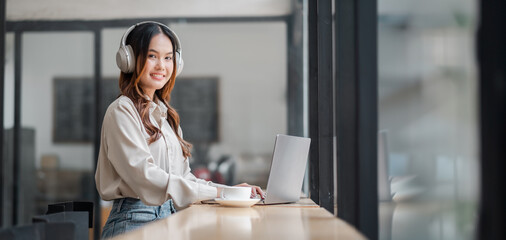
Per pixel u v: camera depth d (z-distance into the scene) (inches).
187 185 75.5
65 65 193.9
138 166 75.6
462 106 48.2
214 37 192.9
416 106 63.5
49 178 191.6
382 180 74.4
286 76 190.9
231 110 191.2
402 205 67.7
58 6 194.7
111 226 78.9
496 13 35.0
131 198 78.6
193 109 191.8
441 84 54.2
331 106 94.5
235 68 191.9
